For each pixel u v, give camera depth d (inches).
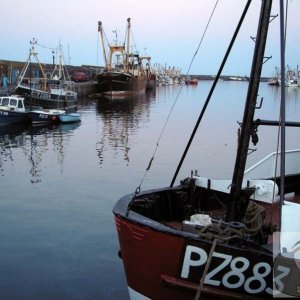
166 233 228.5
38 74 2844.5
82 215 576.7
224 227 231.0
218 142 1247.5
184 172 855.1
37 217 565.6
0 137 1332.4
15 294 359.9
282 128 227.0
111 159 997.8
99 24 3649.1
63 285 376.2
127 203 265.6
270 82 6338.6
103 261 427.8
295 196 391.5
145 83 4170.8
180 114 2188.7
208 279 228.4
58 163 951.0
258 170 366.6
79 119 1777.8
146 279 244.1
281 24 233.8
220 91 5487.2
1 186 737.0
